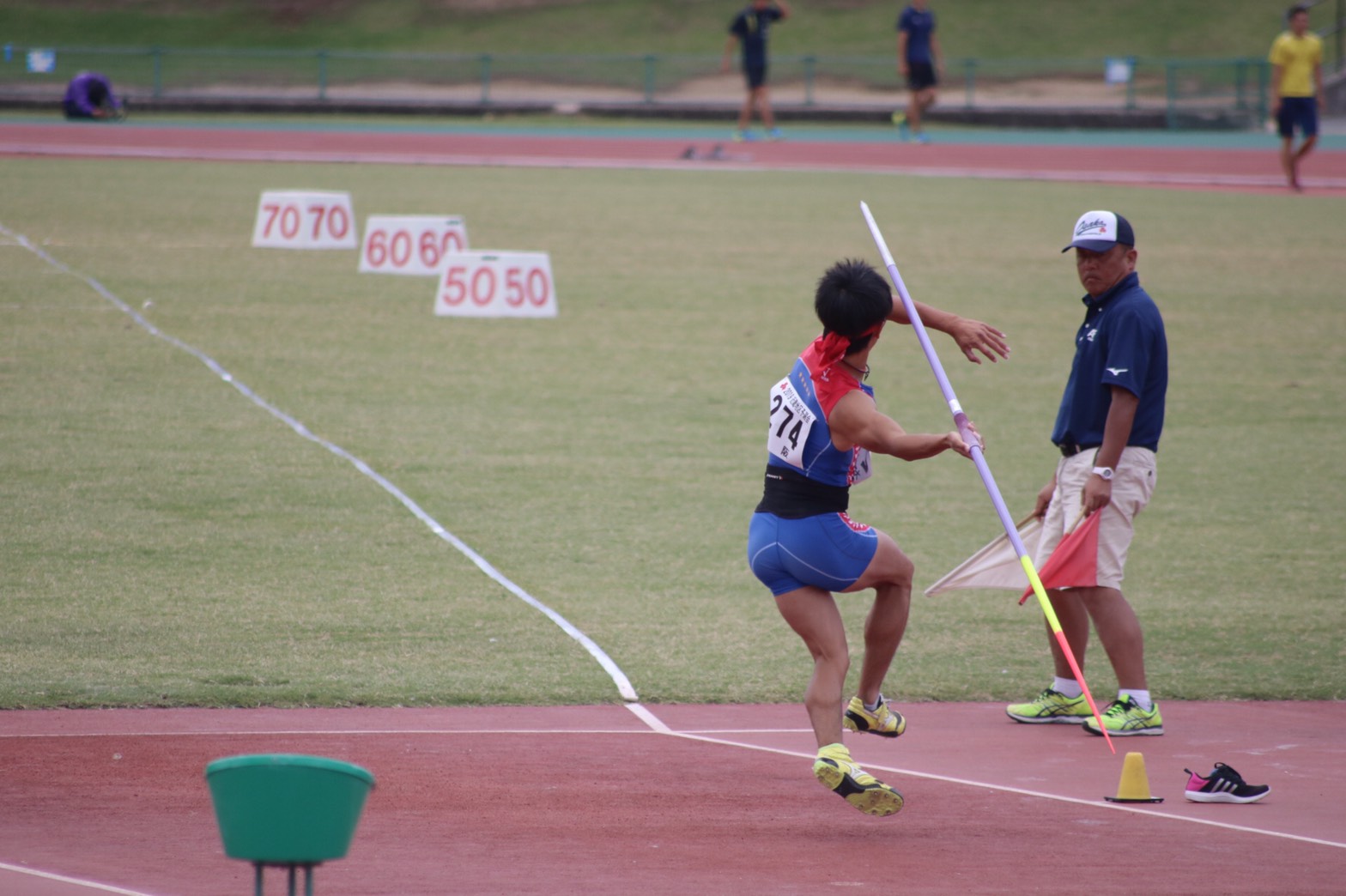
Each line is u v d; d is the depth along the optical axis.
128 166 103.75
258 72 167.75
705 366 50.09
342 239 73.38
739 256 71.88
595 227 79.88
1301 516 35.94
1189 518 35.72
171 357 48.06
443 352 50.91
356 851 17.25
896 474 39.38
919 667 26.03
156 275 62.50
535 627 27.02
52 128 128.62
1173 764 21.31
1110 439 22.16
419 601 28.31
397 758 20.66
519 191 94.25
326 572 29.83
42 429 39.19
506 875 16.59
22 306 54.66
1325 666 26.16
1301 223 84.38
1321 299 63.66
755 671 25.12
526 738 21.73
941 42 186.50
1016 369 50.97
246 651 25.23
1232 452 41.69
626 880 16.55
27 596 27.55
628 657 25.62
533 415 43.41
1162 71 164.12
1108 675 25.81
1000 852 17.69
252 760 11.25
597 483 36.94
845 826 18.52
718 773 20.47
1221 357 53.19
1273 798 19.83
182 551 30.64
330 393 44.72
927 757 21.55
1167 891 16.50
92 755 20.38
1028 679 25.52
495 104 154.25
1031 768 21.06
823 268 68.94
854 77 166.12
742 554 31.98
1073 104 157.38
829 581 18.69
